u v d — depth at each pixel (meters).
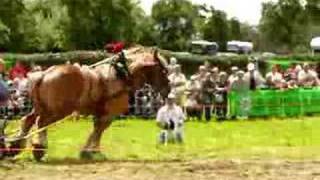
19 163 13.84
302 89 28.28
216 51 49.44
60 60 35.88
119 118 25.20
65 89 14.74
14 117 22.52
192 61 41.50
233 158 14.95
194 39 78.56
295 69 30.09
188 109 25.09
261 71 41.94
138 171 12.79
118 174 12.45
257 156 15.39
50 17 58.84
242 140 19.34
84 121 24.56
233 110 26.36
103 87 15.20
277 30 78.44
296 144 18.39
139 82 15.58
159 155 15.70
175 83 24.67
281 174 12.49
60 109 14.73
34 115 14.84
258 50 83.56
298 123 24.80
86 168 13.16
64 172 12.66
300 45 77.62
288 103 27.91
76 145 17.45
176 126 18.42
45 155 14.73
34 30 57.56
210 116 25.38
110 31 58.22
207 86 25.34
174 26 75.44
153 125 23.36
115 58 15.45
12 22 55.97
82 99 14.98
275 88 27.59
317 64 37.75
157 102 25.67
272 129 22.62
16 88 23.19
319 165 13.60
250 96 26.78
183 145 17.97
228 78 27.64
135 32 62.69
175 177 12.12
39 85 14.72
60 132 21.02
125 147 17.27
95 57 26.08
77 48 58.12
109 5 57.78
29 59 36.84
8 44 56.50
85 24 57.59
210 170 12.91
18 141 14.48
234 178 12.04
